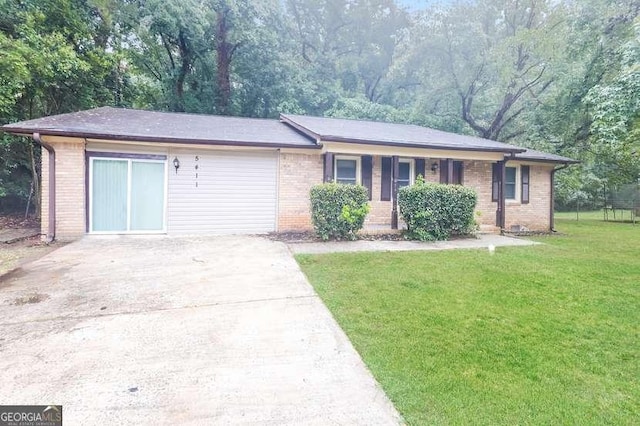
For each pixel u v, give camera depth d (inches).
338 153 371.9
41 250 270.7
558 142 647.8
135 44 647.1
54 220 309.4
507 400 95.3
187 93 738.2
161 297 170.1
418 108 789.2
